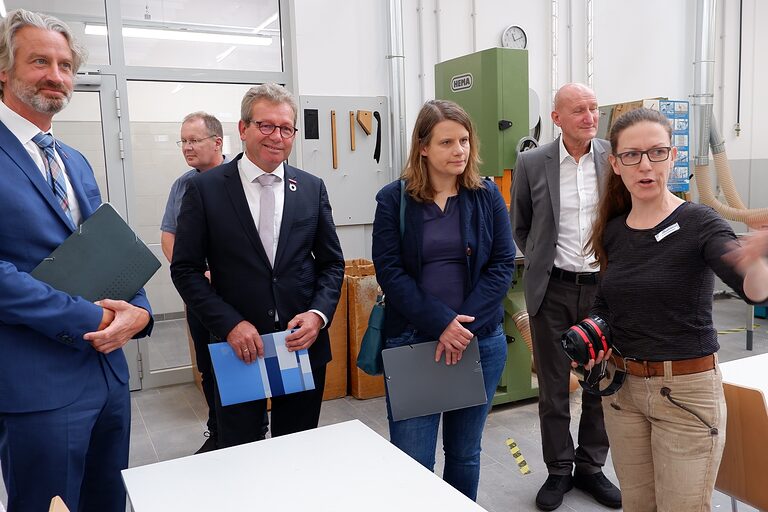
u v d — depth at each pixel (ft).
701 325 4.74
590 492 8.30
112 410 5.39
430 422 6.17
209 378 9.85
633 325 4.94
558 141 8.20
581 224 7.94
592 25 17.15
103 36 12.41
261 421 6.28
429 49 15.39
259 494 4.01
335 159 14.39
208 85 13.38
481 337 6.25
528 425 10.85
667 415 4.82
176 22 12.99
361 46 14.53
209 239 6.03
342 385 12.64
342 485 4.10
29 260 4.83
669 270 4.72
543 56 16.81
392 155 14.85
